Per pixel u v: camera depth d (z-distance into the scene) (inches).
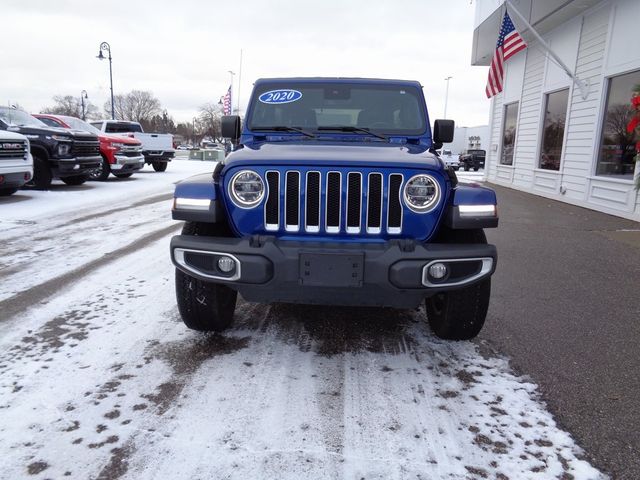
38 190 480.1
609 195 407.2
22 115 486.9
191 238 122.0
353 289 116.6
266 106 169.5
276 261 115.3
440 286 116.2
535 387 118.1
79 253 239.5
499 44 481.7
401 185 119.8
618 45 394.3
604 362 132.0
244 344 138.6
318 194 120.3
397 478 85.7
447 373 124.3
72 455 89.6
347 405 108.4
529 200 509.7
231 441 94.7
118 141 612.4
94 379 116.9
